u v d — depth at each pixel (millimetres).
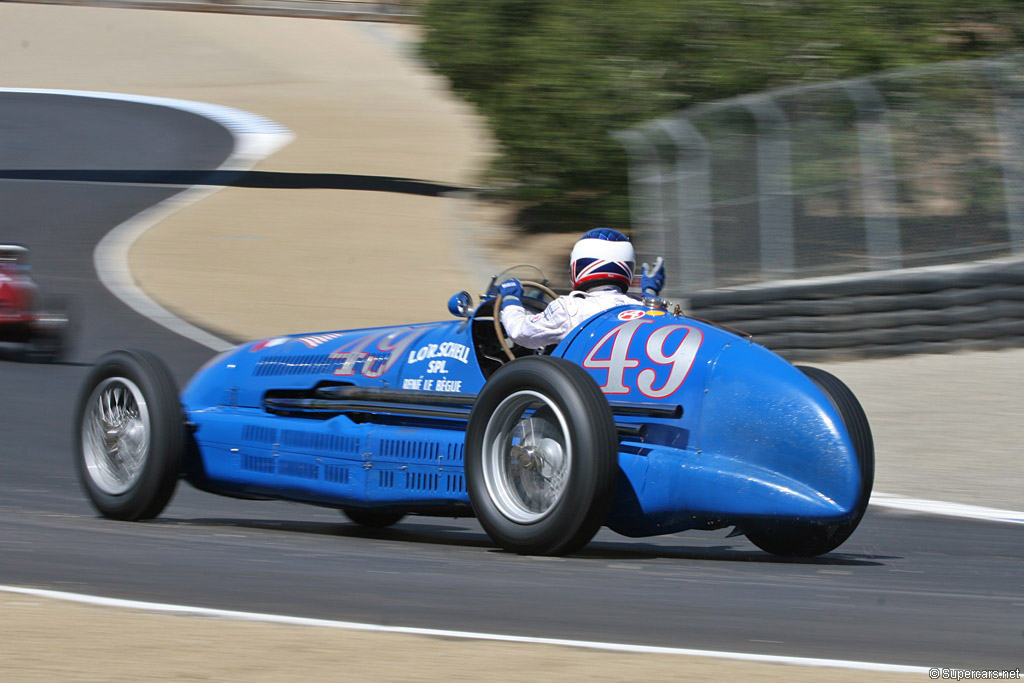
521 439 12773
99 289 45594
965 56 44406
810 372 13602
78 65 121250
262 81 118375
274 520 18031
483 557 12867
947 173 31953
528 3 52188
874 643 9062
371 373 15117
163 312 41875
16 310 33719
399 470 13969
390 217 61406
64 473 22000
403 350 15047
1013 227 31609
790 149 33344
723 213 34406
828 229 32875
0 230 56969
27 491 19734
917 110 32156
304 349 16141
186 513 18156
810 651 8750
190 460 15930
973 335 31031
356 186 69875
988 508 18438
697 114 35250
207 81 117625
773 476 12398
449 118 100750
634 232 38312
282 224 59562
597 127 50250
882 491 19875
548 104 50500
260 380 16078
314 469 14750
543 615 9820
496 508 12766
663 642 8953
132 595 10398
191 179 72312
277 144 86562
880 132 32375
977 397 26734
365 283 48219
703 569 12500
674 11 47812
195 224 59312
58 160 78375
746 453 12570
